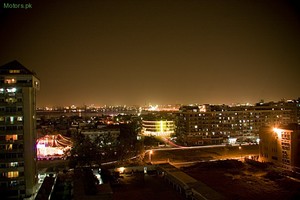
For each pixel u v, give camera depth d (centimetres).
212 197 9169
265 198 9938
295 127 13762
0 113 10400
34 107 11119
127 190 11181
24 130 10481
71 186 11275
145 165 14112
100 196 8675
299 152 13125
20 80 10631
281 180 11881
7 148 10375
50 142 18600
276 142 14012
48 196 9619
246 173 13150
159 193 10775
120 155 16200
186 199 10050
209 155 17212
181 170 13512
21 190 10375
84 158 14250
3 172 10319
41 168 14238
